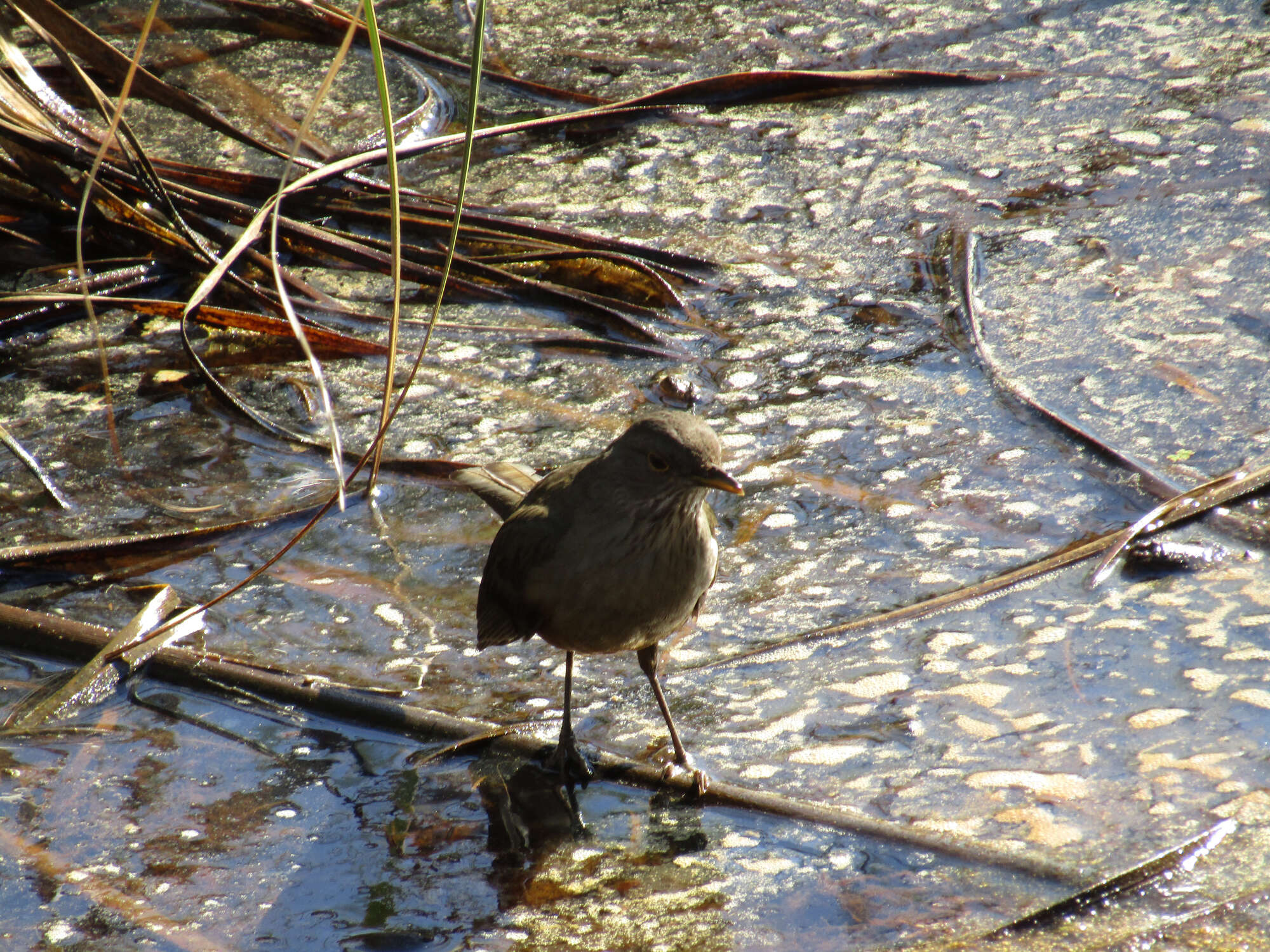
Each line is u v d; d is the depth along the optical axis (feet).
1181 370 35.45
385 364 39.34
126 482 33.65
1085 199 45.03
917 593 28.40
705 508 25.80
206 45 58.59
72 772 24.03
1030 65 55.88
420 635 28.14
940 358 37.40
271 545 31.32
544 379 38.19
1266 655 25.22
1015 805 21.99
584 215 46.34
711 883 21.01
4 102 42.91
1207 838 20.52
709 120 52.90
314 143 50.31
